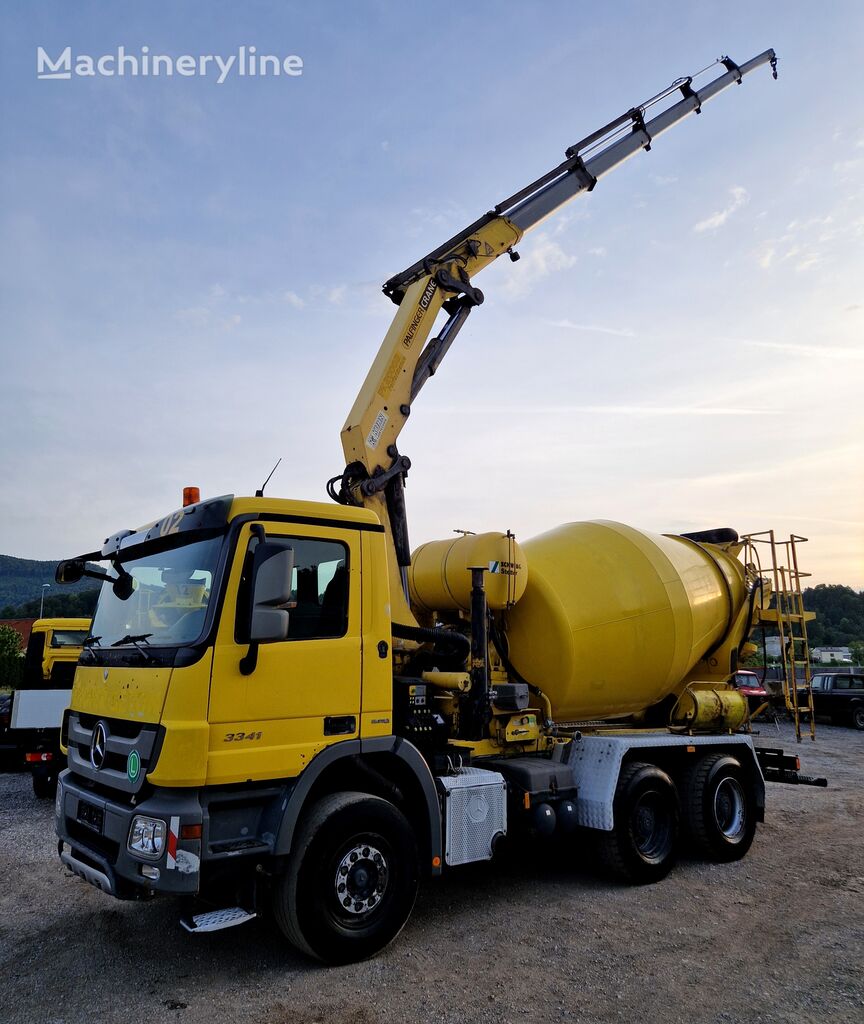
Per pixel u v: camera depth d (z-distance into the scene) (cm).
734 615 853
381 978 435
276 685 438
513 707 628
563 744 670
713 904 576
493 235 812
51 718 1020
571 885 627
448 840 516
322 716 456
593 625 701
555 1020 388
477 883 631
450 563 672
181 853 389
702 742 730
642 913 554
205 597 435
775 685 1295
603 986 427
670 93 1022
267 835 426
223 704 416
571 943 492
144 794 414
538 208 861
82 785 484
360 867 459
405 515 661
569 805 613
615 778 629
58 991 420
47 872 655
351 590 488
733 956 470
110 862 424
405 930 514
